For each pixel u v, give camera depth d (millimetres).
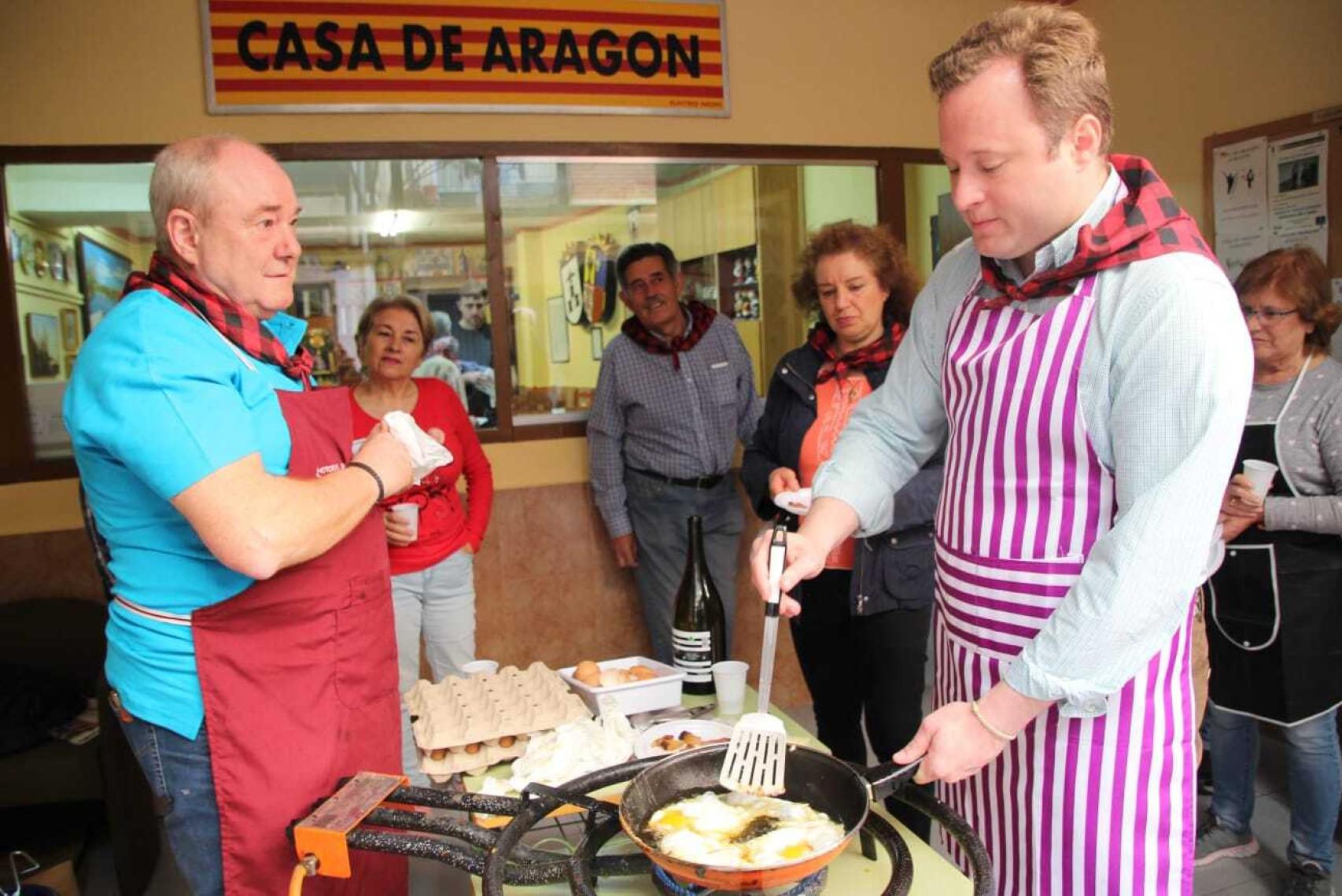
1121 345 1150
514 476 3488
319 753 1352
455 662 3076
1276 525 2219
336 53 3176
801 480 2430
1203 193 3406
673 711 1819
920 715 2268
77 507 3082
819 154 3701
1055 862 1280
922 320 1504
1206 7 3338
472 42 3287
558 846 1426
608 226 3527
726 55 3553
